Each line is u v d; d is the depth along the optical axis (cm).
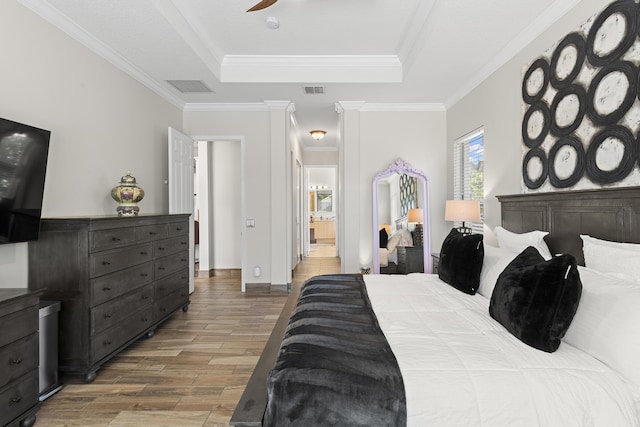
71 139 274
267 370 145
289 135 495
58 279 231
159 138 421
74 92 277
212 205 630
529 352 139
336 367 125
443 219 486
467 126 409
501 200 307
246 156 491
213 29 328
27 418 185
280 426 114
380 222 480
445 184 485
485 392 118
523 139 286
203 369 254
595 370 126
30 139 214
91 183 297
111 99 325
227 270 634
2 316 168
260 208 493
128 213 307
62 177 264
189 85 410
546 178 255
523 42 288
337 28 327
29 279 232
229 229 635
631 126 181
